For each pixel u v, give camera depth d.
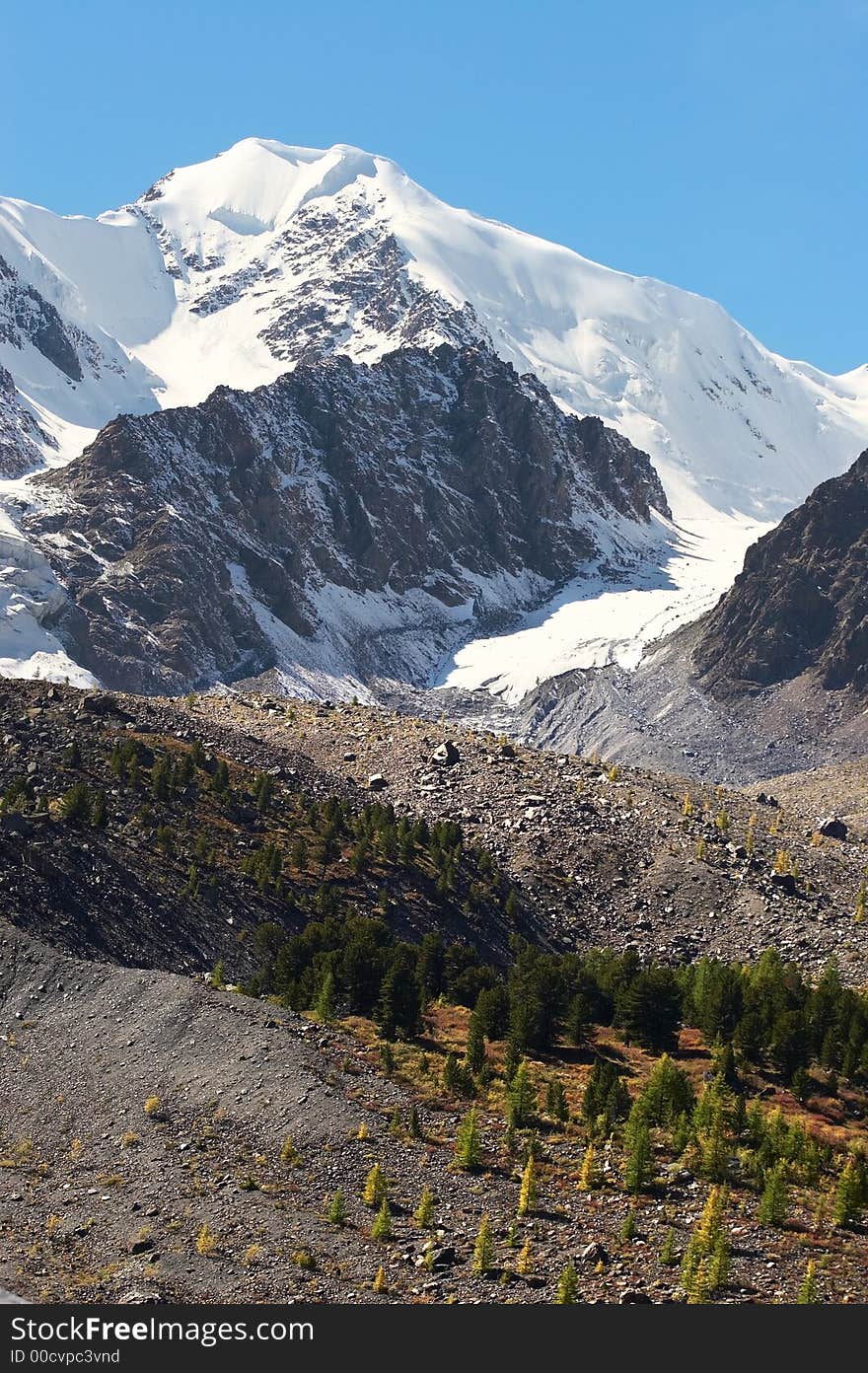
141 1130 93.88
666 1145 98.69
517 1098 100.31
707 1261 81.94
